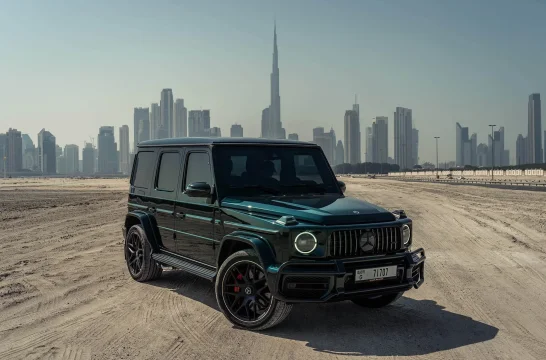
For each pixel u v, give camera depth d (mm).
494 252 11117
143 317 6277
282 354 5047
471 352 5152
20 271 9000
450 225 16062
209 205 6430
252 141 6820
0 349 5238
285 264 5285
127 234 8648
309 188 6766
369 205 6086
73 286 7871
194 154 6938
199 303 6906
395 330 5824
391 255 5676
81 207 23859
